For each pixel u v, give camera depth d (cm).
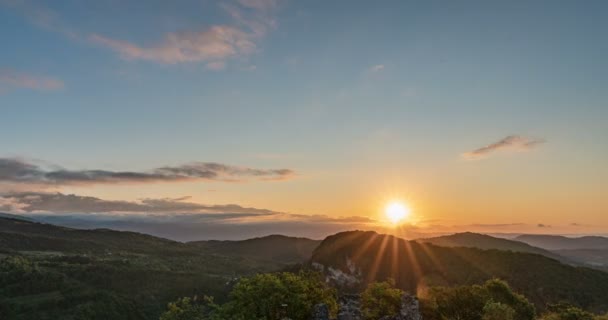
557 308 7538
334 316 5025
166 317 5325
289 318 4403
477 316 6162
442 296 6625
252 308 4775
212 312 5400
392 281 6812
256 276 5278
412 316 4591
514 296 6775
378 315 5184
